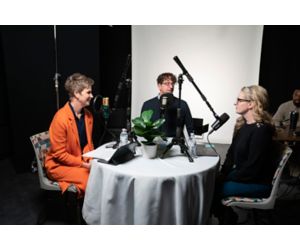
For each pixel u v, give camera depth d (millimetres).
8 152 3730
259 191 1703
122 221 1483
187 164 1534
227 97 4238
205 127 2678
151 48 4309
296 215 2271
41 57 3000
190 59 4223
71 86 1874
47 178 1929
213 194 1691
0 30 2871
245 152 1729
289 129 2570
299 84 3973
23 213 2229
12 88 2939
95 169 1556
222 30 4055
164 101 1854
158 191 1366
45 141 1977
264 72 4074
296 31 3834
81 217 1902
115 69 4648
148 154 1601
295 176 3002
